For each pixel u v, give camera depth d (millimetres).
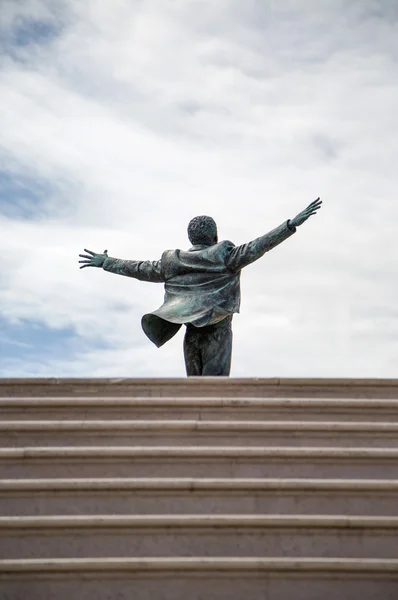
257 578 13336
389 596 13273
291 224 17188
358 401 15336
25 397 15484
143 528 13719
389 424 14969
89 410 15281
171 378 15656
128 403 15266
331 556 13672
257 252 17297
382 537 13742
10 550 13578
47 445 14844
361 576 13344
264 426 14953
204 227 18109
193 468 14523
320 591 13297
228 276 17500
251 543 13719
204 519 13727
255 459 14578
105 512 14000
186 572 13344
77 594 13234
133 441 14906
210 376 16188
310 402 15312
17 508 13969
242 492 14125
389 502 14141
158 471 14500
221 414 15312
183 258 17703
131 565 13266
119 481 14070
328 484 14117
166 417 15273
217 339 17516
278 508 14086
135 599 13242
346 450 14555
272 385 15688
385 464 14578
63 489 14031
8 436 14875
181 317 16938
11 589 13188
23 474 14383
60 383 15633
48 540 13641
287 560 13344
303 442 14938
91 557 13578
